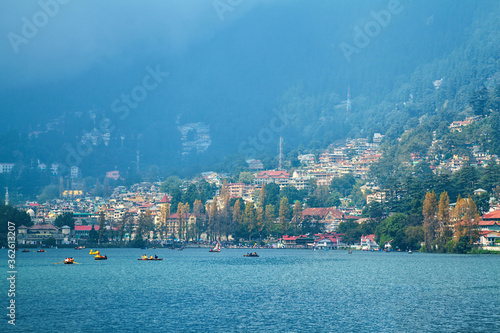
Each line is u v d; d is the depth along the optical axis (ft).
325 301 468.34
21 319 398.01
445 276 633.61
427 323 383.04
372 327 372.38
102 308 437.99
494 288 537.24
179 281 609.42
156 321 390.42
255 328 369.50
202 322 386.32
